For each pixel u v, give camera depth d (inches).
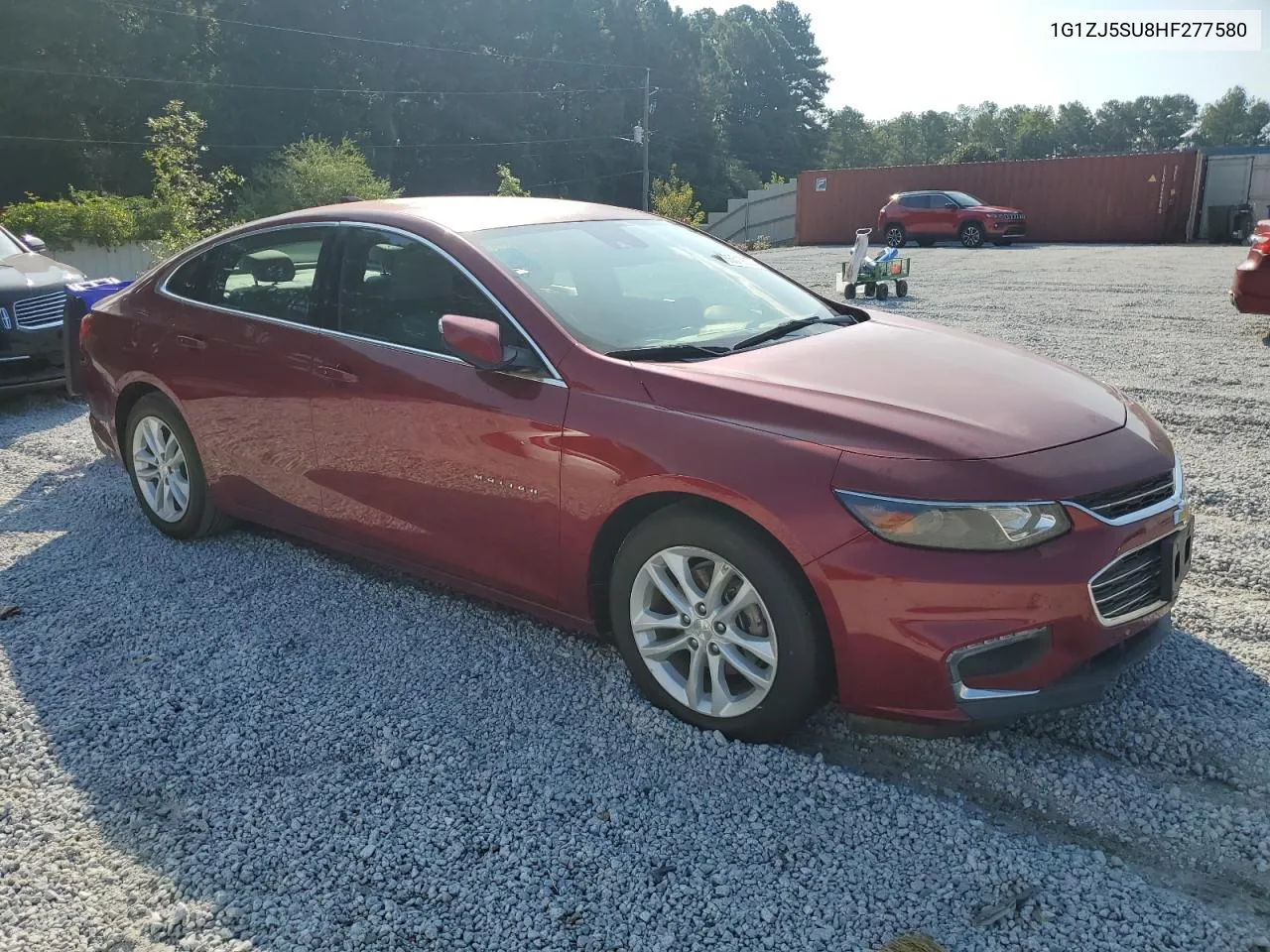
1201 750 114.7
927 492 103.2
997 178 1155.9
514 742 120.6
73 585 170.1
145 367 181.8
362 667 139.7
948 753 117.1
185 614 157.9
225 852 102.2
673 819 105.6
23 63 1721.2
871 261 540.4
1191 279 594.9
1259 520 185.8
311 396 153.8
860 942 88.0
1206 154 1054.4
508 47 2765.7
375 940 89.9
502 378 132.1
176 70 1935.3
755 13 4160.9
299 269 160.7
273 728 125.0
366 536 153.5
